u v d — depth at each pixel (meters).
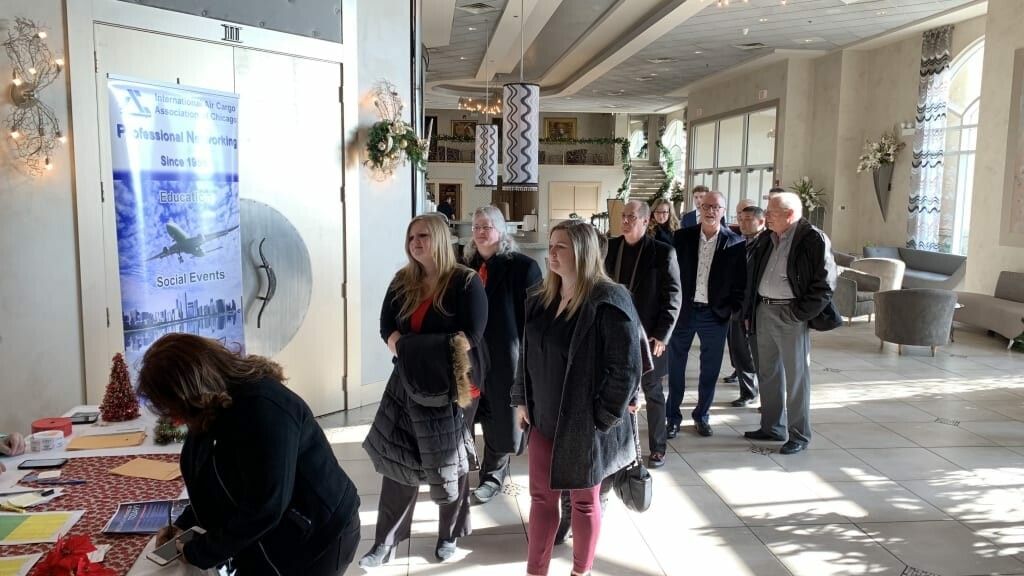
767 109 14.75
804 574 3.05
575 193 25.89
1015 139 8.74
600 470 2.62
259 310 4.78
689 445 4.68
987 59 9.20
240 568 1.84
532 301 2.78
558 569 3.06
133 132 4.07
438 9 10.38
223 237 4.53
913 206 11.74
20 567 1.66
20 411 3.77
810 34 11.66
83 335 3.97
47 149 3.78
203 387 1.63
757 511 3.67
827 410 5.52
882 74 12.58
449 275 2.92
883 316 7.58
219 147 4.46
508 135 6.79
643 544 3.30
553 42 13.50
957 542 3.34
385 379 5.68
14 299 3.71
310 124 4.97
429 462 2.86
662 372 4.17
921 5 9.82
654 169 26.38
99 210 3.98
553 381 2.67
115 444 2.48
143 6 4.11
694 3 9.38
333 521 1.86
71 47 3.83
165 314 4.28
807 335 4.54
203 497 1.71
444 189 25.94
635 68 14.93
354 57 5.17
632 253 4.16
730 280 4.61
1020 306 8.09
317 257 5.09
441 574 3.00
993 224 9.14
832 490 3.95
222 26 4.45
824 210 13.50
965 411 5.50
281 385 1.81
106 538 1.82
